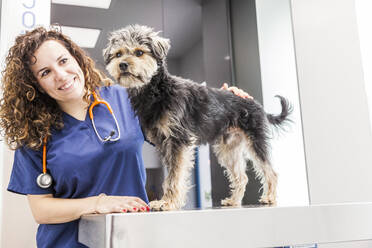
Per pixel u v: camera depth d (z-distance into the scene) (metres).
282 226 0.67
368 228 0.72
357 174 1.59
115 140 1.08
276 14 1.91
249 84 2.05
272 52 1.90
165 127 1.24
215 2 2.27
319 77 1.62
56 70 0.98
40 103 1.07
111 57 1.31
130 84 1.22
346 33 1.65
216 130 1.42
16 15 1.44
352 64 1.65
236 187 1.53
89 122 1.11
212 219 0.63
